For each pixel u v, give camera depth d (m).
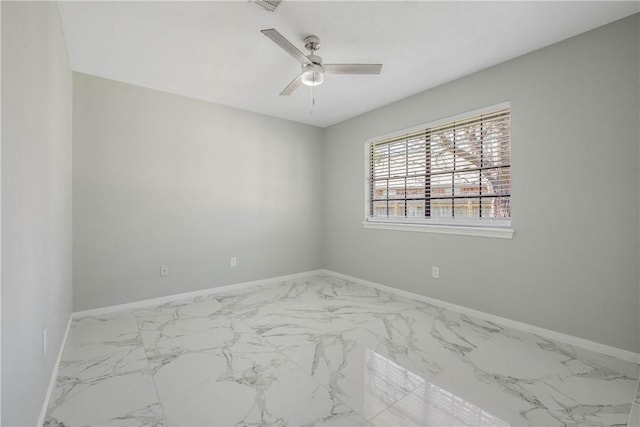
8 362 1.00
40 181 1.45
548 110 2.39
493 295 2.74
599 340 2.15
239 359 2.06
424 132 3.41
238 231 3.88
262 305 3.21
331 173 4.62
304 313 2.96
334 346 2.26
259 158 4.07
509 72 2.63
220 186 3.72
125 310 3.05
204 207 3.60
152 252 3.23
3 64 0.96
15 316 1.07
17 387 1.10
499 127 2.78
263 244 4.12
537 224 2.46
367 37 2.30
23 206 1.17
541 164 2.43
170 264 3.35
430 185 3.35
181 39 2.32
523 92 2.54
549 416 1.50
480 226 2.88
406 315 2.91
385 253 3.78
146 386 1.75
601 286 2.14
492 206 2.83
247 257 3.96
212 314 2.93
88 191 2.87
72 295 2.76
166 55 2.56
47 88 1.61
